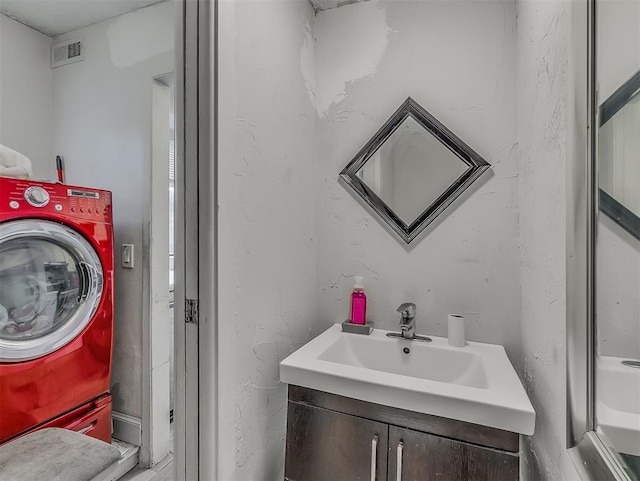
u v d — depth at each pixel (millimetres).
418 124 1336
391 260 1380
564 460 702
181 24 938
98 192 1622
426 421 866
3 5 1718
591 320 555
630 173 455
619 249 485
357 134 1438
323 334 1319
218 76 902
